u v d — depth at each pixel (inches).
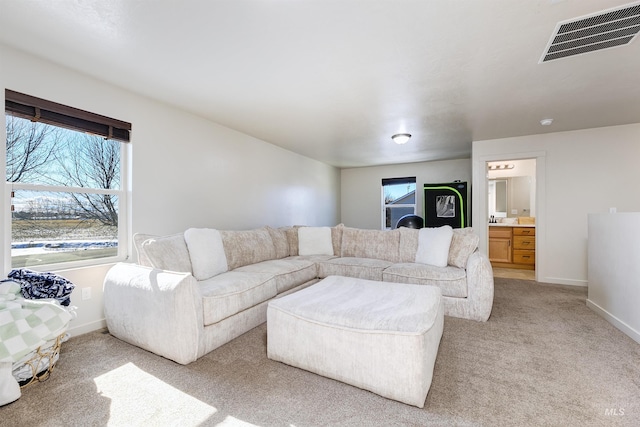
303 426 53.7
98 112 98.4
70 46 78.8
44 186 90.0
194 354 76.3
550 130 160.4
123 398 61.9
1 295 67.6
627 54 82.7
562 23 69.0
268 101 117.3
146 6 63.0
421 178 253.6
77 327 93.3
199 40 75.9
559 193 165.2
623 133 152.5
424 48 79.7
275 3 62.0
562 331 97.4
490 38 75.1
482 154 180.5
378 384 62.4
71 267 95.2
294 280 125.0
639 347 85.2
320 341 69.7
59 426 53.8
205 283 93.2
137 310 83.4
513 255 215.9
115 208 107.7
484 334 95.4
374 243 156.9
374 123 146.3
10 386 59.9
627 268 94.8
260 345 86.9
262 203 179.9
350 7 63.4
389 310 71.6
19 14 65.6
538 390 64.4
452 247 131.3
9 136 83.7
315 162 242.2
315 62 87.0
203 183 137.9
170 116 122.3
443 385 66.6
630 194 152.0
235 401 60.9
